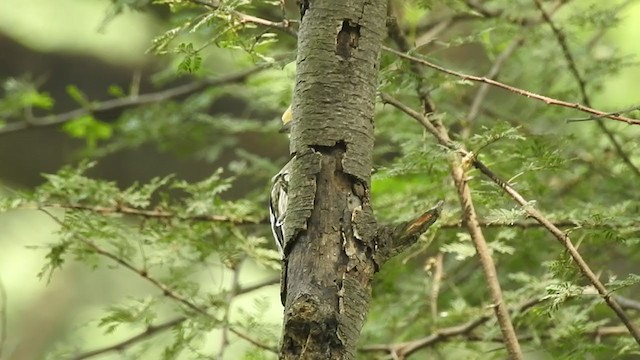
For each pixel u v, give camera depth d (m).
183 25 5.26
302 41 4.95
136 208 5.60
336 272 4.87
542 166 5.25
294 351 4.83
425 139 5.37
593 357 5.61
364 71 4.94
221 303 5.57
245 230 5.70
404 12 5.57
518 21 5.82
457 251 5.43
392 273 5.69
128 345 5.66
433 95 5.66
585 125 5.83
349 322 4.85
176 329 5.55
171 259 5.51
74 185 5.50
